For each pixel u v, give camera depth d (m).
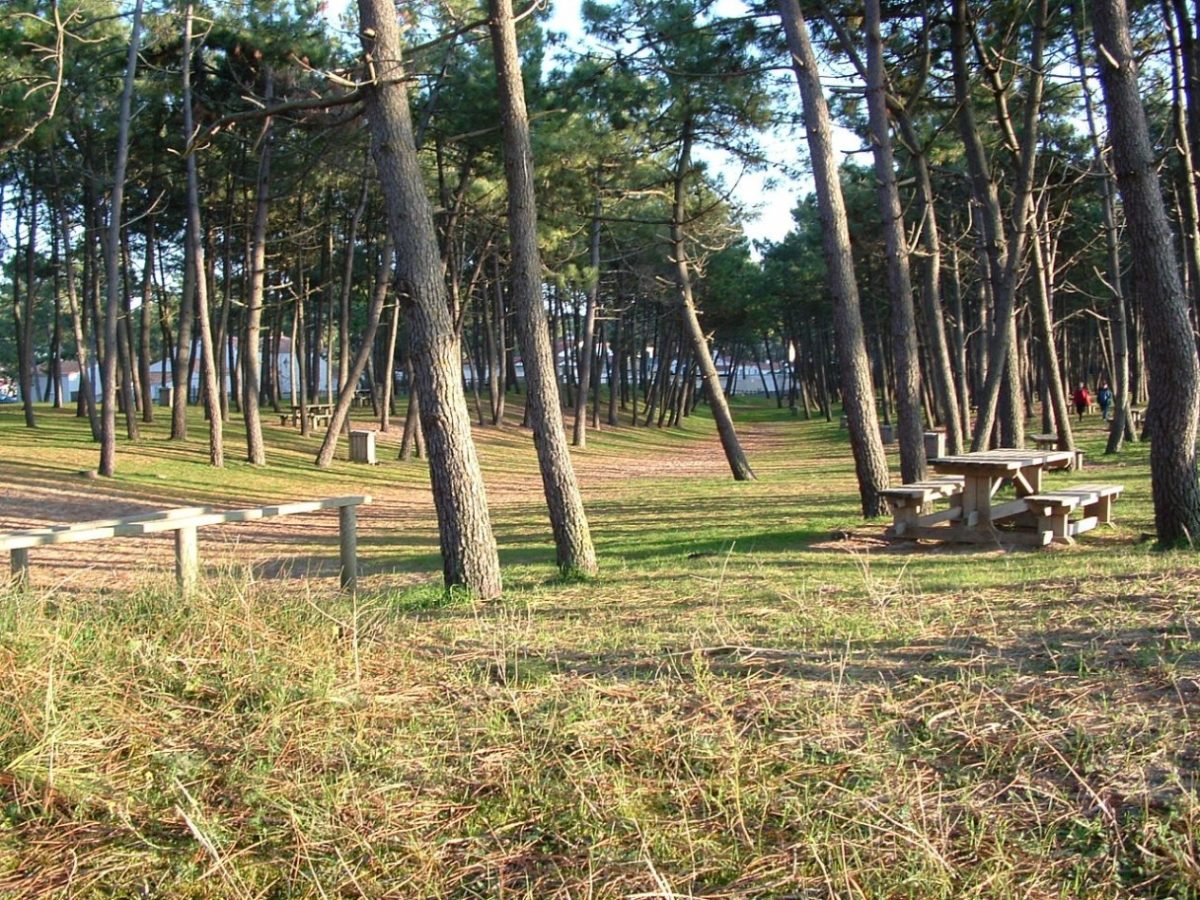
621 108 20.95
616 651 6.10
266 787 4.44
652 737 4.70
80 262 40.91
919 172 17.80
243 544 15.98
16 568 7.21
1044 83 18.28
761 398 109.62
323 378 79.19
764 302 54.97
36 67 19.06
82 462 23.16
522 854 4.02
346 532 9.48
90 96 23.08
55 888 3.86
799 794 4.21
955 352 28.33
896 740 4.60
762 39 18.41
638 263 40.59
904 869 3.70
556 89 20.92
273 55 22.36
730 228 24.97
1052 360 19.69
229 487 22.77
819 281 51.00
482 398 56.97
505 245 36.19
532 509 20.22
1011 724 4.62
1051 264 24.77
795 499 18.00
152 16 21.94
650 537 13.41
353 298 46.97
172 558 13.83
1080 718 4.62
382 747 4.77
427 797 4.39
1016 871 3.68
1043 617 6.31
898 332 14.17
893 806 4.05
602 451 41.84
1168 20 14.02
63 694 4.94
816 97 13.55
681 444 50.41
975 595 7.21
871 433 13.44
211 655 5.63
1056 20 17.31
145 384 34.91
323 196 32.75
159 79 23.61
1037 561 9.02
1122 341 23.59
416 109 24.94
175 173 27.53
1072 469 19.19
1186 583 6.95
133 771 4.56
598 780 4.37
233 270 40.41
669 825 4.09
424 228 8.80
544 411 9.90
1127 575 7.52
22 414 36.25
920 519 11.35
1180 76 14.69
